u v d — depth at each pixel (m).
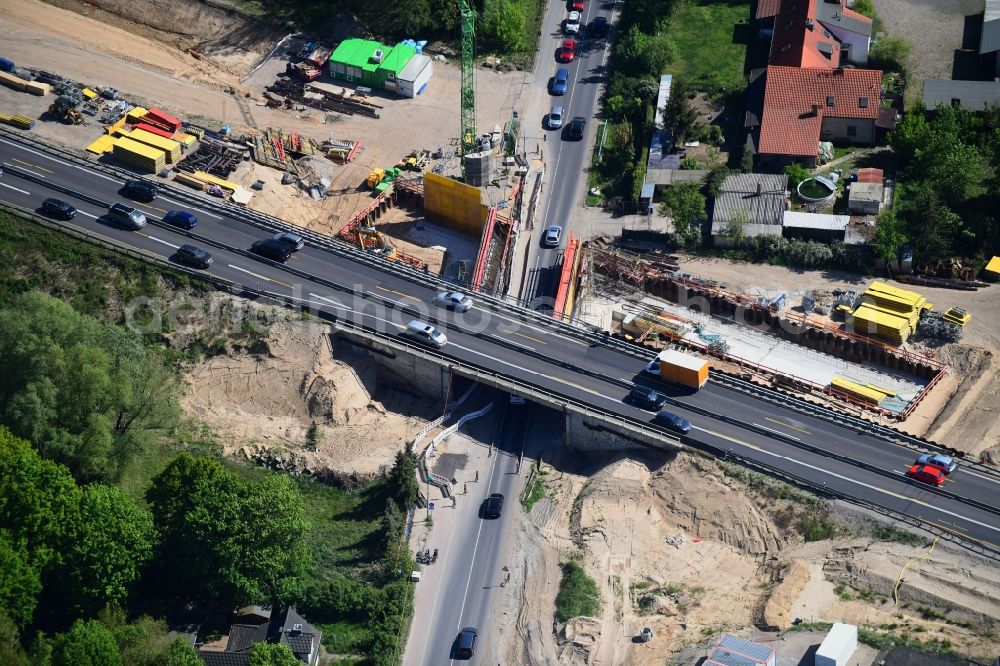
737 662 151.25
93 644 148.62
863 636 156.00
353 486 183.62
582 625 164.00
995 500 173.50
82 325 178.50
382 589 170.12
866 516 171.25
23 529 156.88
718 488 177.88
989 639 154.25
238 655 160.00
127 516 161.25
